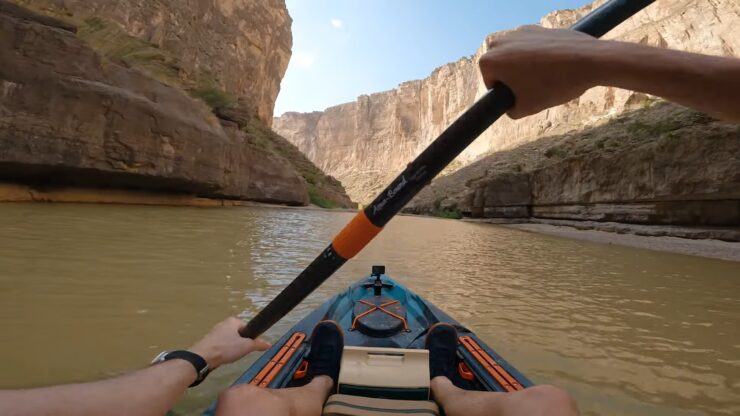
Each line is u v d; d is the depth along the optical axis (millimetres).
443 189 58406
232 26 42188
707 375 3117
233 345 1562
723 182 11641
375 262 8227
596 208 18375
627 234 15141
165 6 31531
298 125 153750
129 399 1102
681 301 5527
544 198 24375
